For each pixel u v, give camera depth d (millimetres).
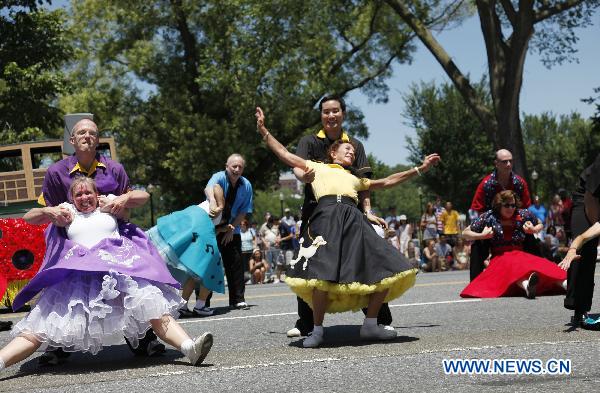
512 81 24844
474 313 7516
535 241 9586
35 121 27188
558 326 6320
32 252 9711
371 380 4184
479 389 3887
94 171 5543
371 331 5762
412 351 5023
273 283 19578
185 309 8828
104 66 35688
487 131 25906
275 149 5934
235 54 32062
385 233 6117
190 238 8484
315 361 4797
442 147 56844
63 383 4449
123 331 4891
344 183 5809
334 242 5535
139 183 36281
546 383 3994
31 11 27516
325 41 33000
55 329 4758
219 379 4355
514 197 9438
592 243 6176
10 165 16750
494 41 25266
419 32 26562
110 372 4773
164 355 5406
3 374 4945
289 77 32875
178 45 35312
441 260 22125
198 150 32188
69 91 27812
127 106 35531
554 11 24875
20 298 4902
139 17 33906
